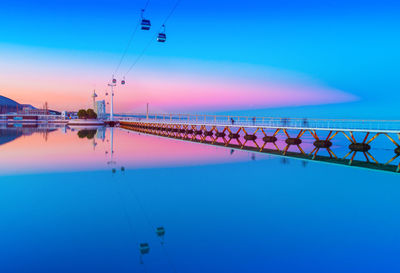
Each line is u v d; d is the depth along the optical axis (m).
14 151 22.45
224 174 14.33
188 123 39.91
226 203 9.37
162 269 5.26
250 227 7.33
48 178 12.88
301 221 7.82
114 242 6.33
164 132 50.31
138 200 9.59
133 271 5.18
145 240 6.47
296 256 5.86
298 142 25.38
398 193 10.89
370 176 14.34
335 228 7.35
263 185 12.08
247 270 5.26
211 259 5.66
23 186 11.39
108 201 9.44
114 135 42.38
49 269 5.19
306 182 12.76
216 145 29.97
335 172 15.29
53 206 8.85
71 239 6.46
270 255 5.86
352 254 5.96
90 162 17.42
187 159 19.11
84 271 5.13
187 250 6.01
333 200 9.93
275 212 8.53
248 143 33.88
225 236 6.75
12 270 5.14
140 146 27.16
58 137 36.56
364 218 8.13
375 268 5.42
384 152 28.25
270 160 19.31
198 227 7.26
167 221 7.66
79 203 9.20
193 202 9.42
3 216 7.95
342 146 33.38
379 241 6.61
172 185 11.85
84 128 65.56
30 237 6.55
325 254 5.95
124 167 15.80
